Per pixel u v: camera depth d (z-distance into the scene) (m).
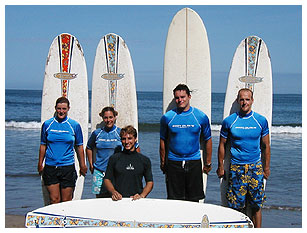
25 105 30.69
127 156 4.19
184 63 5.18
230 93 5.15
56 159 4.71
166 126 4.66
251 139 4.54
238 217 3.96
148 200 4.12
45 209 4.06
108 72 5.29
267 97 5.13
